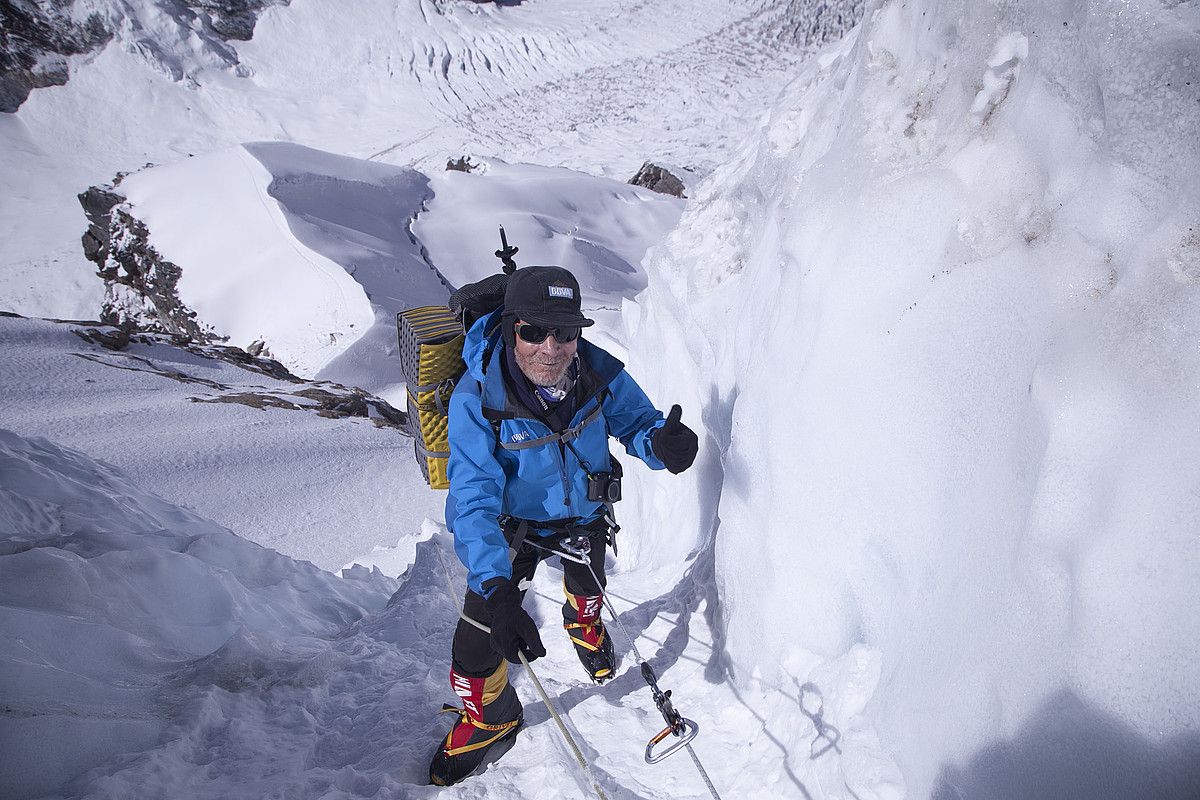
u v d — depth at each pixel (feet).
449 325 8.69
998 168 5.41
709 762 7.45
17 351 96.89
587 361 8.20
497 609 6.83
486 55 374.84
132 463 63.57
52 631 8.75
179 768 7.83
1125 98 4.58
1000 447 5.05
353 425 81.35
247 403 86.38
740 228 11.60
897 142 6.39
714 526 10.80
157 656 9.75
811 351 6.72
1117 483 4.30
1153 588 4.05
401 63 370.53
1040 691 4.51
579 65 361.51
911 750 5.39
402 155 319.47
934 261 5.73
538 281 7.21
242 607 11.99
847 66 8.80
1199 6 4.31
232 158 206.18
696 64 346.33
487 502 7.37
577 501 8.13
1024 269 5.10
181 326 187.73
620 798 7.36
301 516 56.13
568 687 9.59
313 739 8.91
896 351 5.84
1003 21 5.60
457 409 7.58
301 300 169.68
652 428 8.50
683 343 12.74
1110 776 4.13
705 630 9.53
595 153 300.61
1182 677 3.88
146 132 335.26
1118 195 4.64
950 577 5.38
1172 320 4.25
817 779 6.30
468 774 7.97
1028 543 4.69
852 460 6.26
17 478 12.68
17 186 301.43
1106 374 4.43
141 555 10.82
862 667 6.32
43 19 348.18
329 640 12.82
